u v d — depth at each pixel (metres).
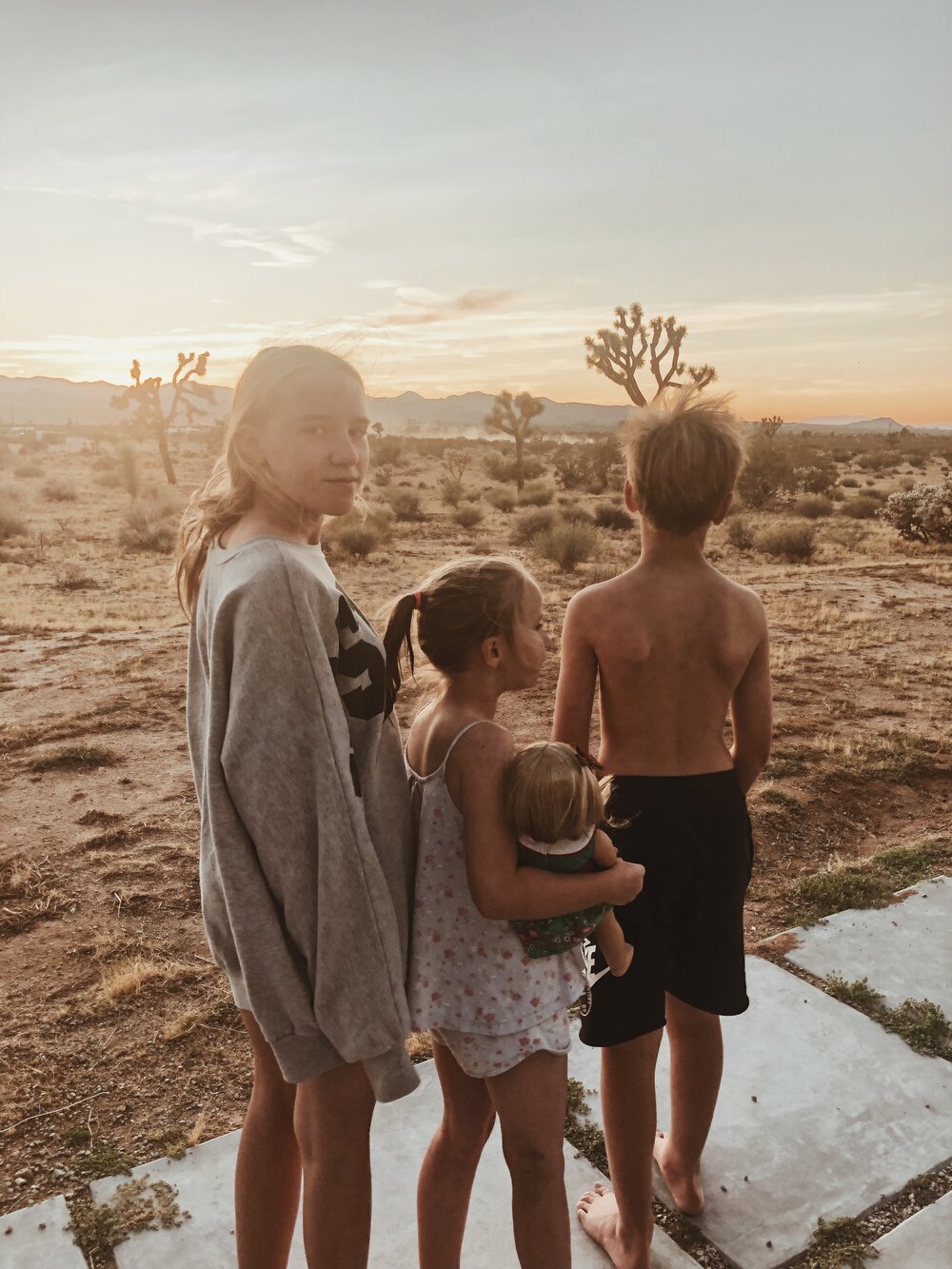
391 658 1.60
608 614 1.85
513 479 46.25
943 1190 2.26
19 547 22.08
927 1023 2.86
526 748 1.53
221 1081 2.80
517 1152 1.61
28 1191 2.35
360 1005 1.44
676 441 1.73
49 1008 3.20
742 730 1.98
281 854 1.38
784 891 3.88
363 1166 1.59
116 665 8.53
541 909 1.51
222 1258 2.10
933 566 15.14
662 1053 2.78
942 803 5.06
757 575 14.74
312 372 1.37
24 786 5.48
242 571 1.37
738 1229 2.16
